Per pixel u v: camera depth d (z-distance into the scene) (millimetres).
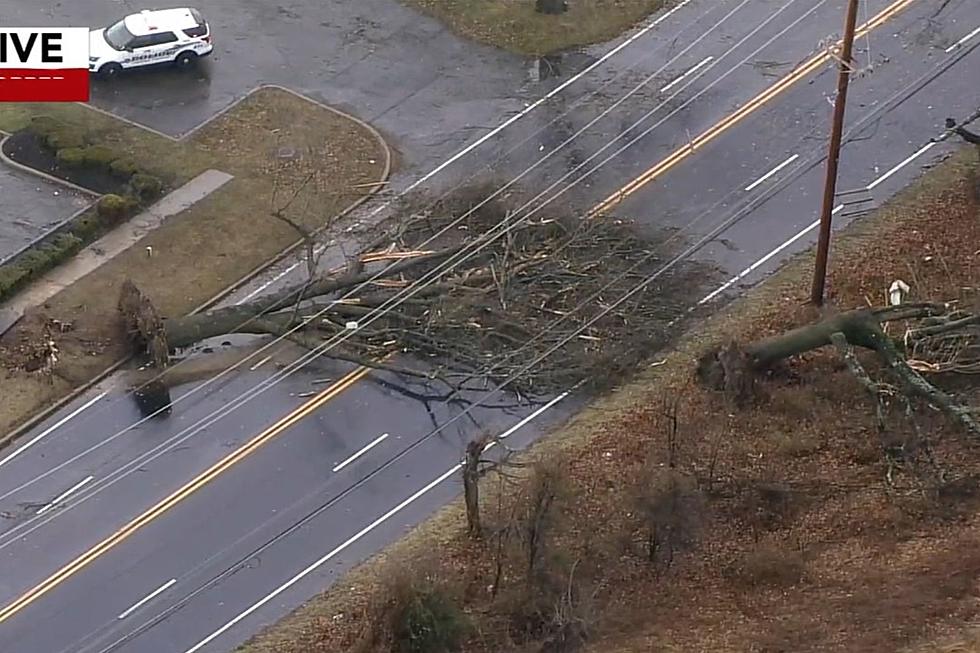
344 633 112625
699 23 183500
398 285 140625
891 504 121312
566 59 177875
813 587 113125
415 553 119062
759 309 142375
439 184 158375
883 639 104312
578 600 111062
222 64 176125
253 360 138875
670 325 141000
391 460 129125
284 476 127750
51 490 126312
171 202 156125
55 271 147750
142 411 133750
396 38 181000
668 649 106312
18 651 112875
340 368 138000
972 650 101312
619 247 148625
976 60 175625
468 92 172750
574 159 162000
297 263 149000
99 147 160750
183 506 124938
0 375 136125
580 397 134250
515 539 116750
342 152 163375
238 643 113125
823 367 135375
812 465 126250
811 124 166750
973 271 146250
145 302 136250
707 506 121438
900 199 156500
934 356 132375
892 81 172750
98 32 174375
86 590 117750
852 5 121250
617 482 124688
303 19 183875
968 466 125125
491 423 132125
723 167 160750
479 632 108688
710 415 131000
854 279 145750
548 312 141000
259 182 159000
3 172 159000
